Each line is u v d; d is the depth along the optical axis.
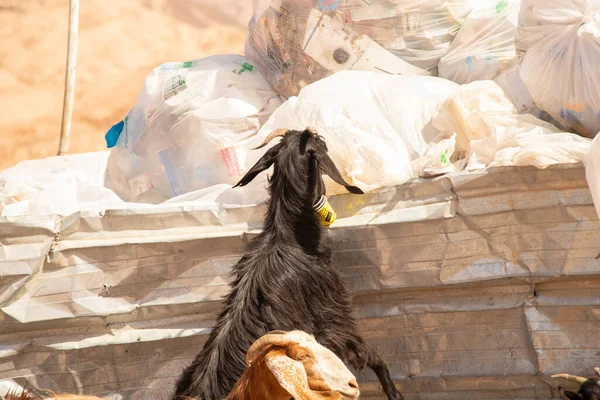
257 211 7.16
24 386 7.29
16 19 22.62
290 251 6.55
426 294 6.88
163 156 8.30
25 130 19.44
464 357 6.79
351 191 6.64
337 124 7.12
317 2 7.83
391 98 7.38
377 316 7.01
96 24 22.78
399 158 6.96
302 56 8.06
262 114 8.24
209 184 8.09
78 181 8.05
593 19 6.48
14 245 7.20
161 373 7.27
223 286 7.11
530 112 7.31
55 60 21.66
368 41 7.87
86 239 7.26
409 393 7.00
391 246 6.83
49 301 7.23
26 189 8.30
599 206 6.04
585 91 6.61
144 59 22.12
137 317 7.27
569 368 6.45
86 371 7.32
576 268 6.36
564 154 6.27
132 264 7.20
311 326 6.45
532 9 6.94
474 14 7.90
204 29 23.52
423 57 8.01
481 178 6.49
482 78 7.79
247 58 8.88
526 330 6.57
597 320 6.39
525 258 6.48
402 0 7.77
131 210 7.25
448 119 7.20
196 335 7.17
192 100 8.15
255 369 3.92
